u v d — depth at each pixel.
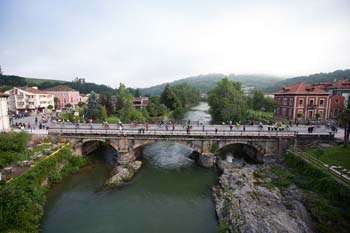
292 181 27.47
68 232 20.80
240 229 19.09
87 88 170.75
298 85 61.50
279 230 17.91
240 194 25.03
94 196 27.30
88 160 38.03
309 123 51.03
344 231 18.17
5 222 18.22
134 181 31.94
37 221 21.30
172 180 32.62
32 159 28.09
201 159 36.88
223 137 36.03
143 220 23.14
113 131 37.03
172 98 95.38
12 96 74.31
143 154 44.22
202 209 25.47
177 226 22.25
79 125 44.25
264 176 30.12
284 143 35.97
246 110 65.44
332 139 35.75
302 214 20.48
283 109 63.03
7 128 40.66
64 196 26.94
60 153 32.19
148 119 70.00
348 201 20.59
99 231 21.14
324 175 25.02
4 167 25.88
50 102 89.50
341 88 57.91
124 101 69.31
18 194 20.23
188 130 36.72
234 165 36.03
